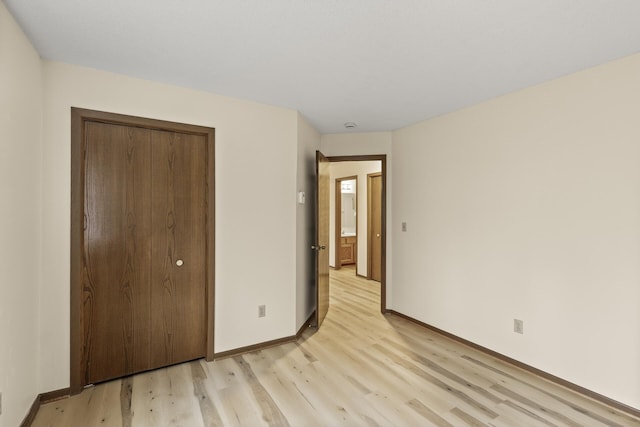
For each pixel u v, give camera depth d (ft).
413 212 12.14
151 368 8.39
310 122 11.86
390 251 13.24
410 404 7.04
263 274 9.86
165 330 8.57
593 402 7.16
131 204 8.05
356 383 7.89
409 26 5.73
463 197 10.25
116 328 7.93
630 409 6.71
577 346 7.55
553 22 5.61
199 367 8.64
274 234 10.07
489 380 8.07
